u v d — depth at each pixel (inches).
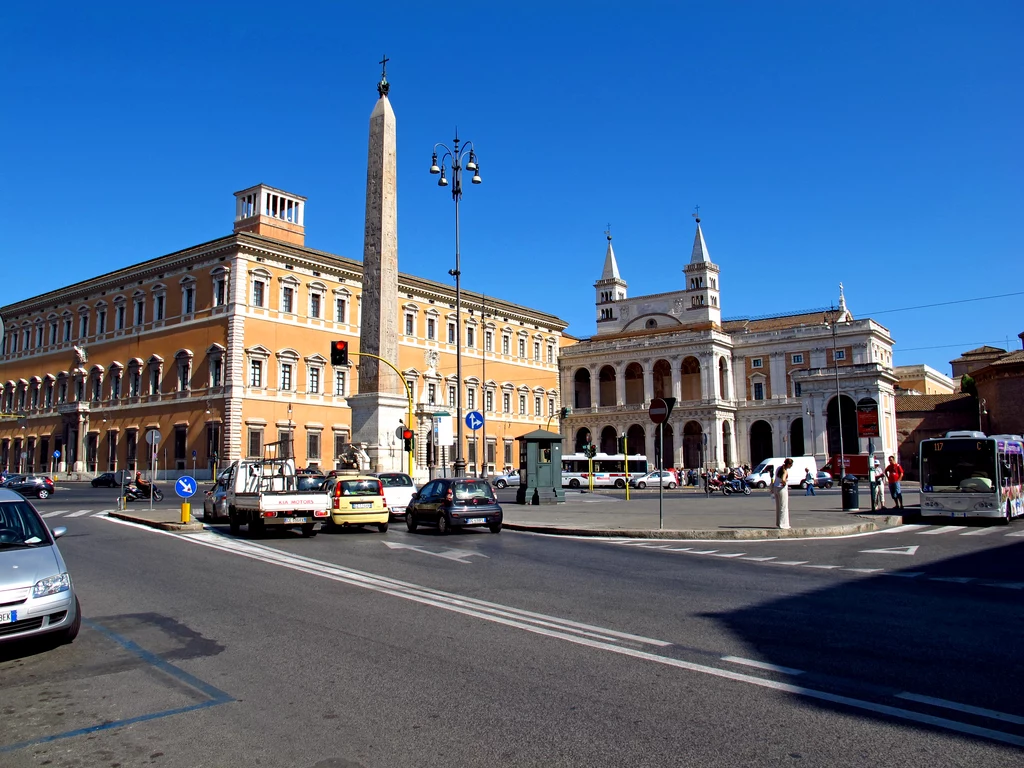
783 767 202.7
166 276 2637.8
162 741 231.3
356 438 1344.7
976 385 2940.5
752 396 3698.3
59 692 282.5
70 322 3046.3
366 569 579.5
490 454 3211.1
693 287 4040.4
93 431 2812.5
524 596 455.8
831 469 2529.5
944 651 320.5
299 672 300.0
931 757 207.9
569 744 220.8
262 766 211.0
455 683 281.3
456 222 1385.3
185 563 625.0
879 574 544.1
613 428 3946.9
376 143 1391.5
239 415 2354.8
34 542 368.2
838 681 278.5
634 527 873.5
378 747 221.9
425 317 2979.8
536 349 3575.3
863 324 3437.5
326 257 2635.3
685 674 289.3
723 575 538.9
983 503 999.6
